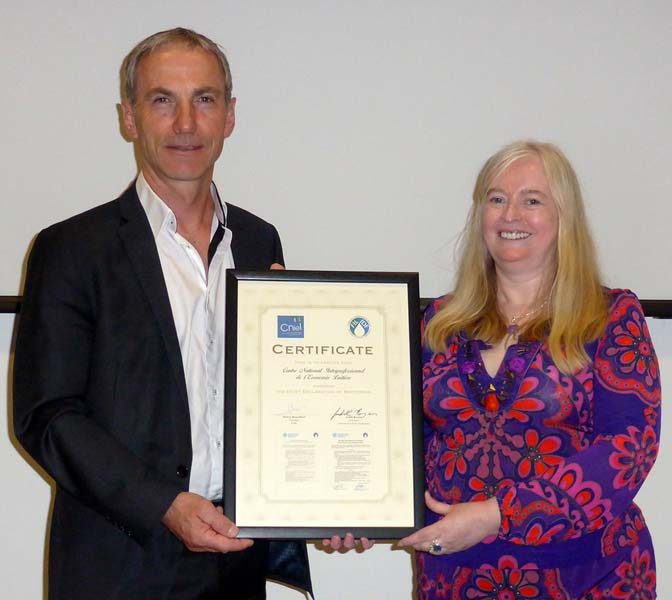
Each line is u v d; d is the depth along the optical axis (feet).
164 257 6.47
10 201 8.11
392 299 6.30
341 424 6.14
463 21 8.41
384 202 8.39
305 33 8.31
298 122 8.32
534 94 8.46
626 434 5.82
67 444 5.86
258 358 6.17
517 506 5.68
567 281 6.16
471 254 6.63
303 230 8.35
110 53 8.15
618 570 5.93
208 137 6.33
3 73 8.08
